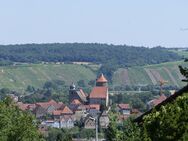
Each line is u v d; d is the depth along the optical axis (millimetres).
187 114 37156
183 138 36656
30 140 77250
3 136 74938
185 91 52656
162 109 38062
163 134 37156
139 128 46312
